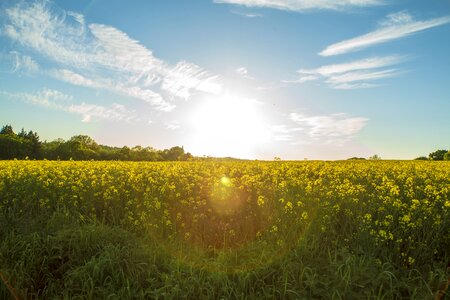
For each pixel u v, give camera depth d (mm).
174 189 10445
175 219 8977
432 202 8695
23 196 10906
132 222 9125
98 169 15875
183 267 6816
